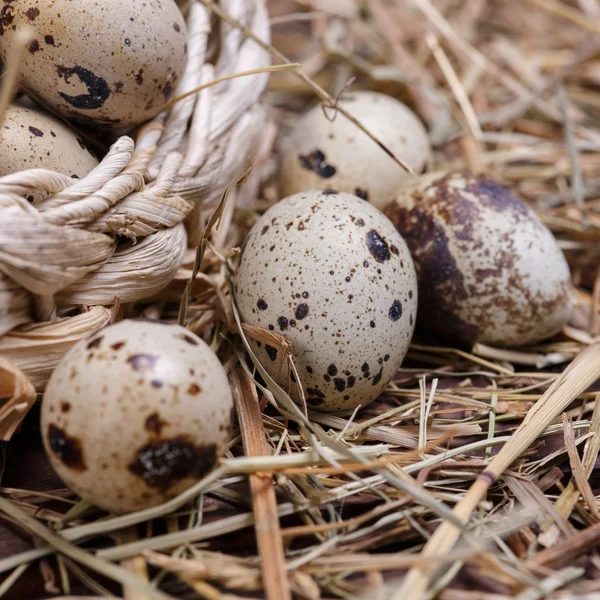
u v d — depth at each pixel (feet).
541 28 1.12
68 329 0.67
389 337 0.70
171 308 0.77
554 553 0.65
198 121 0.73
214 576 0.64
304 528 0.65
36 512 0.66
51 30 0.69
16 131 0.69
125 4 0.69
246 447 0.68
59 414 0.64
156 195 0.70
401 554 0.65
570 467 0.70
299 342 0.69
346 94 0.83
